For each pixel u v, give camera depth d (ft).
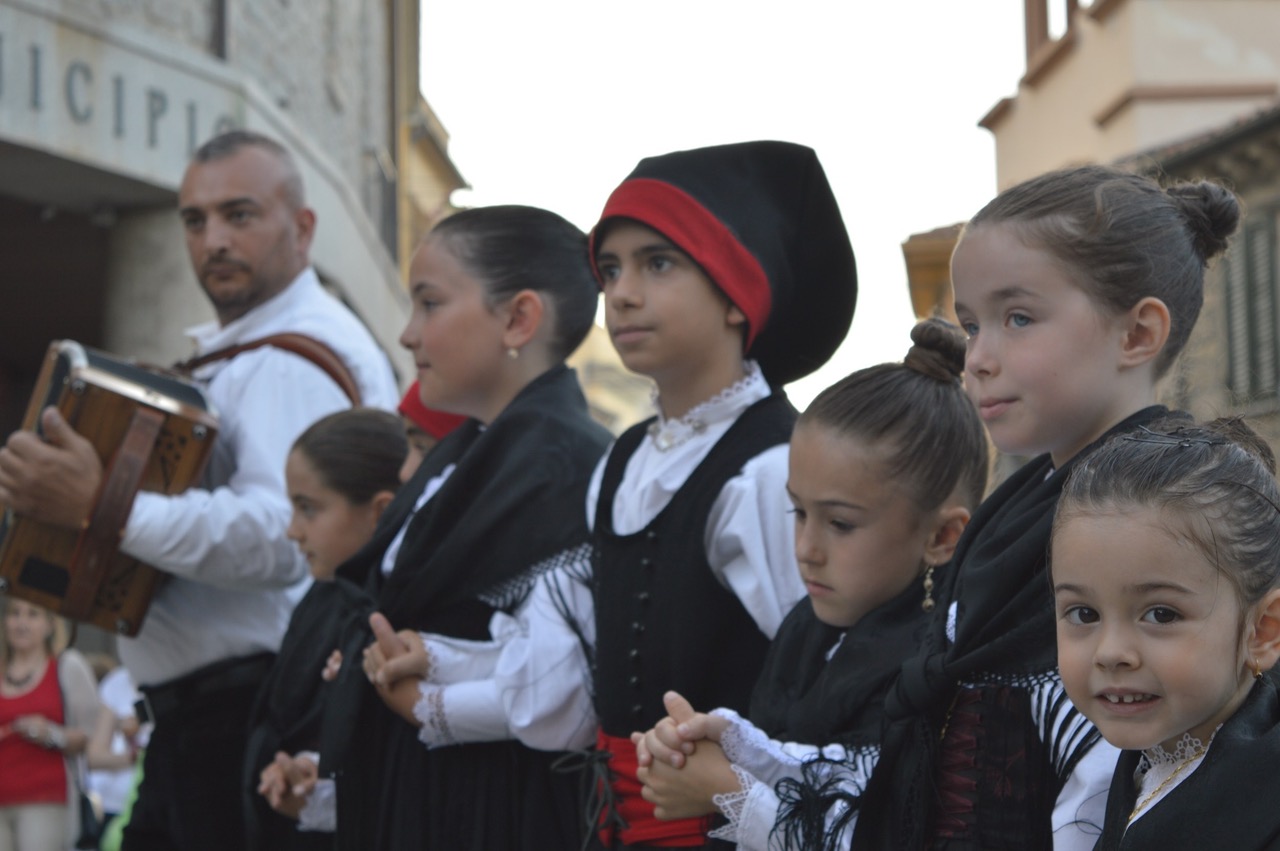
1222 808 5.58
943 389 8.91
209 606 15.47
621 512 10.69
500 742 11.60
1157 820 5.71
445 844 11.66
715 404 10.46
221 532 14.98
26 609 30.50
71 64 35.04
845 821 7.83
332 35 50.93
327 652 13.73
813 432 8.75
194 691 15.52
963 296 7.37
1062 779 6.73
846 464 8.58
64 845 30.04
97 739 33.14
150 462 15.17
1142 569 5.72
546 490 11.65
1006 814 6.89
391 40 66.18
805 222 10.99
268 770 13.26
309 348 16.34
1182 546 5.69
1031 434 7.15
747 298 10.43
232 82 39.32
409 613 11.86
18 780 29.68
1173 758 5.96
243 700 15.47
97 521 14.73
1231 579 5.71
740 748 8.54
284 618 15.69
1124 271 7.03
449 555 11.66
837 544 8.68
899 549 8.63
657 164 10.65
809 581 8.81
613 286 10.65
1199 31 52.60
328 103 50.67
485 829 11.48
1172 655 5.71
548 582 11.25
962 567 7.44
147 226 38.29
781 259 10.77
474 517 11.69
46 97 34.45
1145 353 7.11
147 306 38.24
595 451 12.00
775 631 9.86
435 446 13.24
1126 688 5.78
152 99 37.06
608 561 10.51
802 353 11.25
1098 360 7.07
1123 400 7.16
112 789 34.58
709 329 10.44
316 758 13.08
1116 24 53.93
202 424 15.25
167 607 15.48
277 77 44.19
